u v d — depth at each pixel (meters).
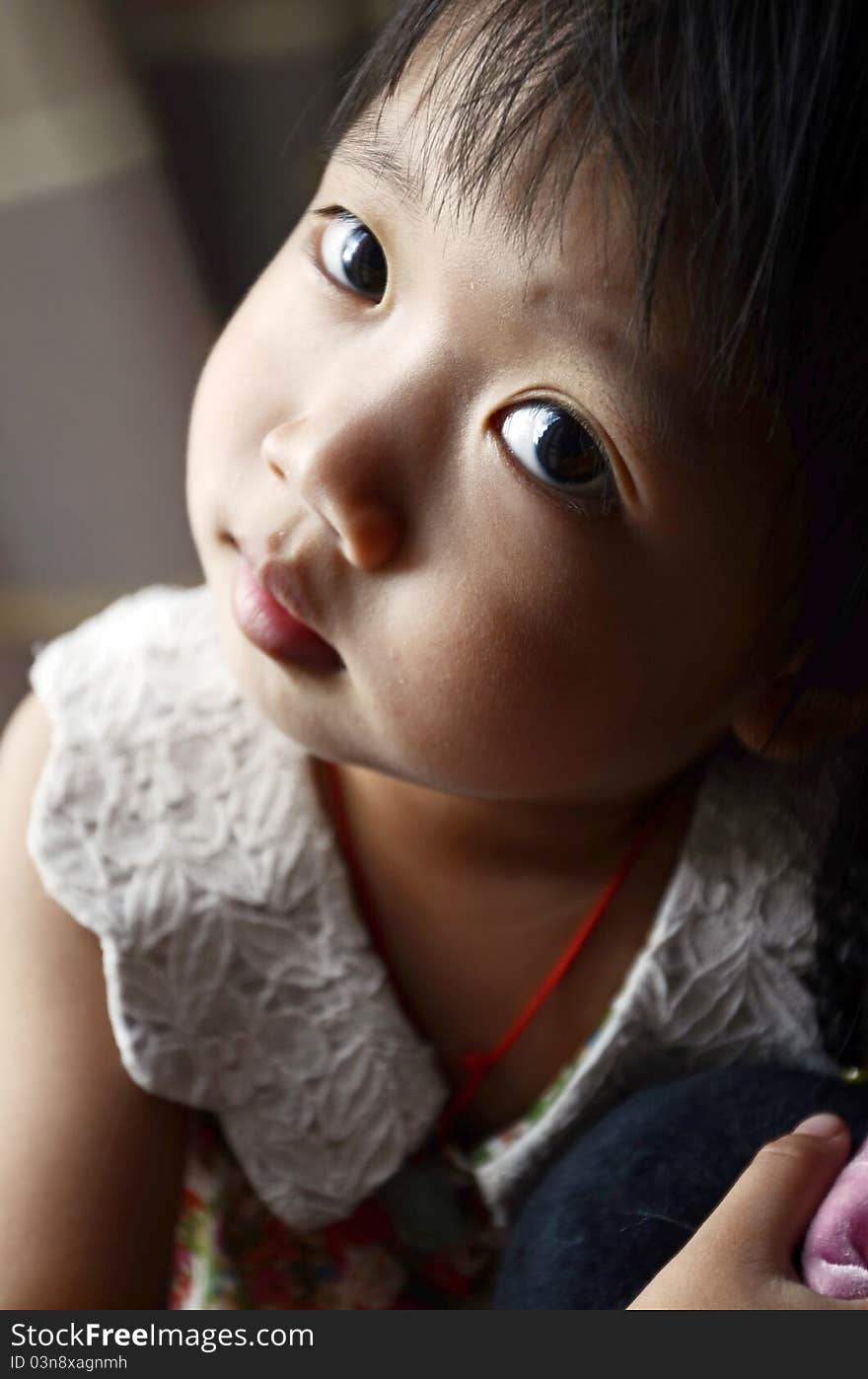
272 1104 0.35
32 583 0.62
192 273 0.66
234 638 0.32
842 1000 0.36
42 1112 0.33
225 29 0.67
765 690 0.32
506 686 0.30
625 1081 0.36
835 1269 0.29
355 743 0.31
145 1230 0.34
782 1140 0.31
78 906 0.34
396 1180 0.37
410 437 0.28
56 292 0.63
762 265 0.27
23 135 0.63
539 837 0.35
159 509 0.64
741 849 0.36
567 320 0.27
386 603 0.29
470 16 0.28
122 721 0.36
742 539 0.29
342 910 0.35
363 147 0.29
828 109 0.26
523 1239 0.33
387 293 0.29
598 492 0.28
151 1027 0.34
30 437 0.62
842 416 0.28
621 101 0.26
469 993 0.36
